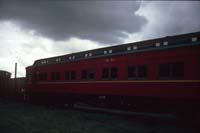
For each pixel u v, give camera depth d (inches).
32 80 747.4
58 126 372.8
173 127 368.2
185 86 361.4
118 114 507.2
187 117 378.3
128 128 362.3
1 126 371.6
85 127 367.6
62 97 629.6
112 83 475.5
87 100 551.8
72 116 478.9
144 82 418.3
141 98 431.8
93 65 523.8
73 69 580.4
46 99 693.3
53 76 650.2
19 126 371.9
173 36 388.5
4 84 1048.8
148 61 416.5
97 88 507.5
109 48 496.4
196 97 346.6
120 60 464.1
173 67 380.5
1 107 652.1
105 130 346.9
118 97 474.6
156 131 341.7
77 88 561.6
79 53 571.5
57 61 641.0
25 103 777.6
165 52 393.1
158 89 396.5
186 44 366.3
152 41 417.4
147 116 478.0
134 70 437.7
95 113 525.3
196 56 352.5
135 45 444.5
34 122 407.2
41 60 716.7
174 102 382.9
